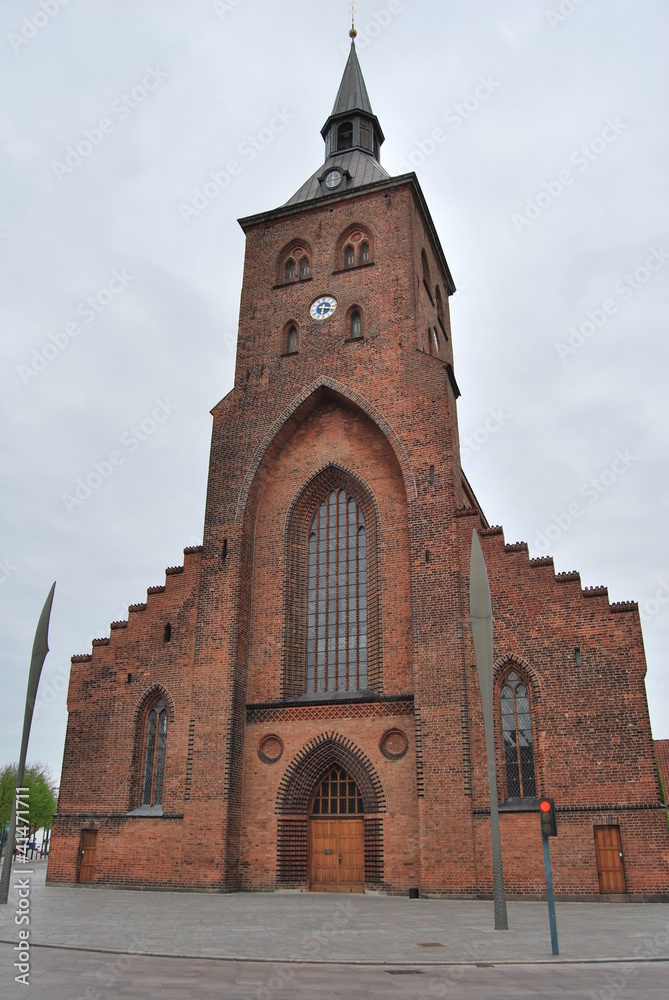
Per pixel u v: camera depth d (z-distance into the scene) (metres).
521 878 26.69
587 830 26.61
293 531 35.62
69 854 33.25
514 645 29.50
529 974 13.52
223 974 13.32
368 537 34.50
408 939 17.25
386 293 37.28
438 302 44.78
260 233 41.66
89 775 34.12
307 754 31.50
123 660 35.38
